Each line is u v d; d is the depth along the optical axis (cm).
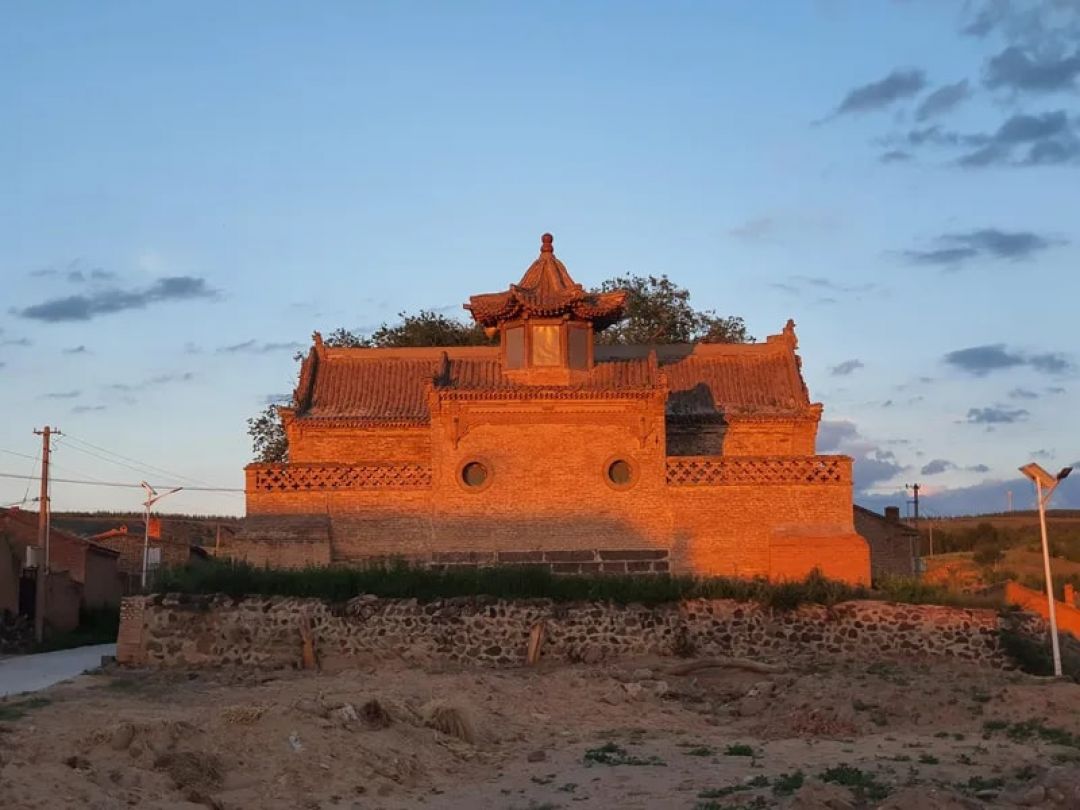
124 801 1850
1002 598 4219
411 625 3725
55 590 5938
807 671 3538
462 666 3669
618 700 3114
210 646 3716
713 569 4491
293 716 2303
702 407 5056
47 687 3272
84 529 10612
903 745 2530
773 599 3766
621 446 4578
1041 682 3169
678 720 2933
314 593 3809
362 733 2347
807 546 4422
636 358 5238
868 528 5472
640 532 4525
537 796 2098
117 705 2811
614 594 3803
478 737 2584
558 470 4566
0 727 2166
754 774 2223
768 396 5138
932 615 3744
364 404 5119
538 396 4572
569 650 3716
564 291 4800
